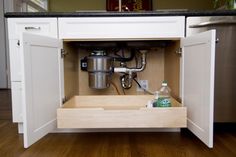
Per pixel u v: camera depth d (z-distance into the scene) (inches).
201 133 44.6
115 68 75.1
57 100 55.9
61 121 48.6
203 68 43.6
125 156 44.6
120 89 82.4
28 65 42.9
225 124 62.7
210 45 40.4
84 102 64.6
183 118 48.5
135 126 48.8
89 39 57.8
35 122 45.5
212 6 154.6
